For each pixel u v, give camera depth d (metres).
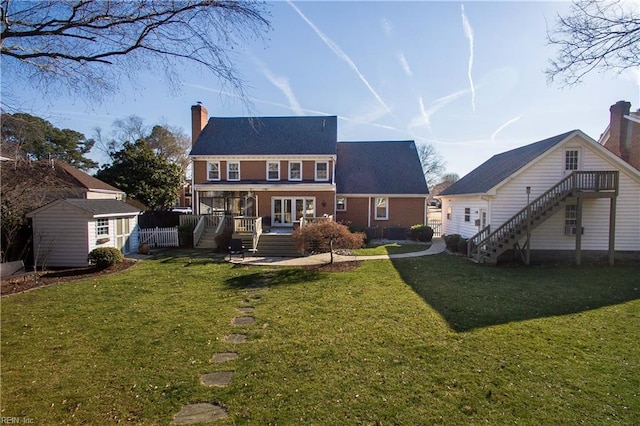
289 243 17.19
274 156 23.55
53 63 5.33
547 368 4.94
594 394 4.28
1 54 4.93
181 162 48.81
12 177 13.92
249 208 23.19
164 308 8.09
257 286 10.22
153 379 4.75
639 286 10.03
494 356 5.32
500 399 4.16
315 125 26.23
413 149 28.20
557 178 14.96
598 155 14.73
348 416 3.85
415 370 4.89
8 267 12.16
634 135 17.28
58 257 14.00
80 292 9.58
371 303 8.26
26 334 6.43
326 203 22.81
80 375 4.87
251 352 5.60
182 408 4.07
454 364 5.07
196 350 5.71
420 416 3.84
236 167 24.16
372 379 4.64
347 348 5.66
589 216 15.02
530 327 6.58
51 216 13.93
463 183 22.03
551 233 15.09
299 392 4.35
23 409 4.03
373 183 25.42
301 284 10.35
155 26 4.99
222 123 26.89
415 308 7.82
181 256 16.06
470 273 11.95
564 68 6.74
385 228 23.41
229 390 4.44
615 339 6.00
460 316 7.25
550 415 3.86
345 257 15.46
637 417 3.83
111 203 16.70
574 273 12.05
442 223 24.89
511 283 10.43
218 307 8.15
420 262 14.16
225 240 17.88
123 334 6.44
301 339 6.09
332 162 23.78
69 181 21.17
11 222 12.95
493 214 15.42
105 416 3.92
